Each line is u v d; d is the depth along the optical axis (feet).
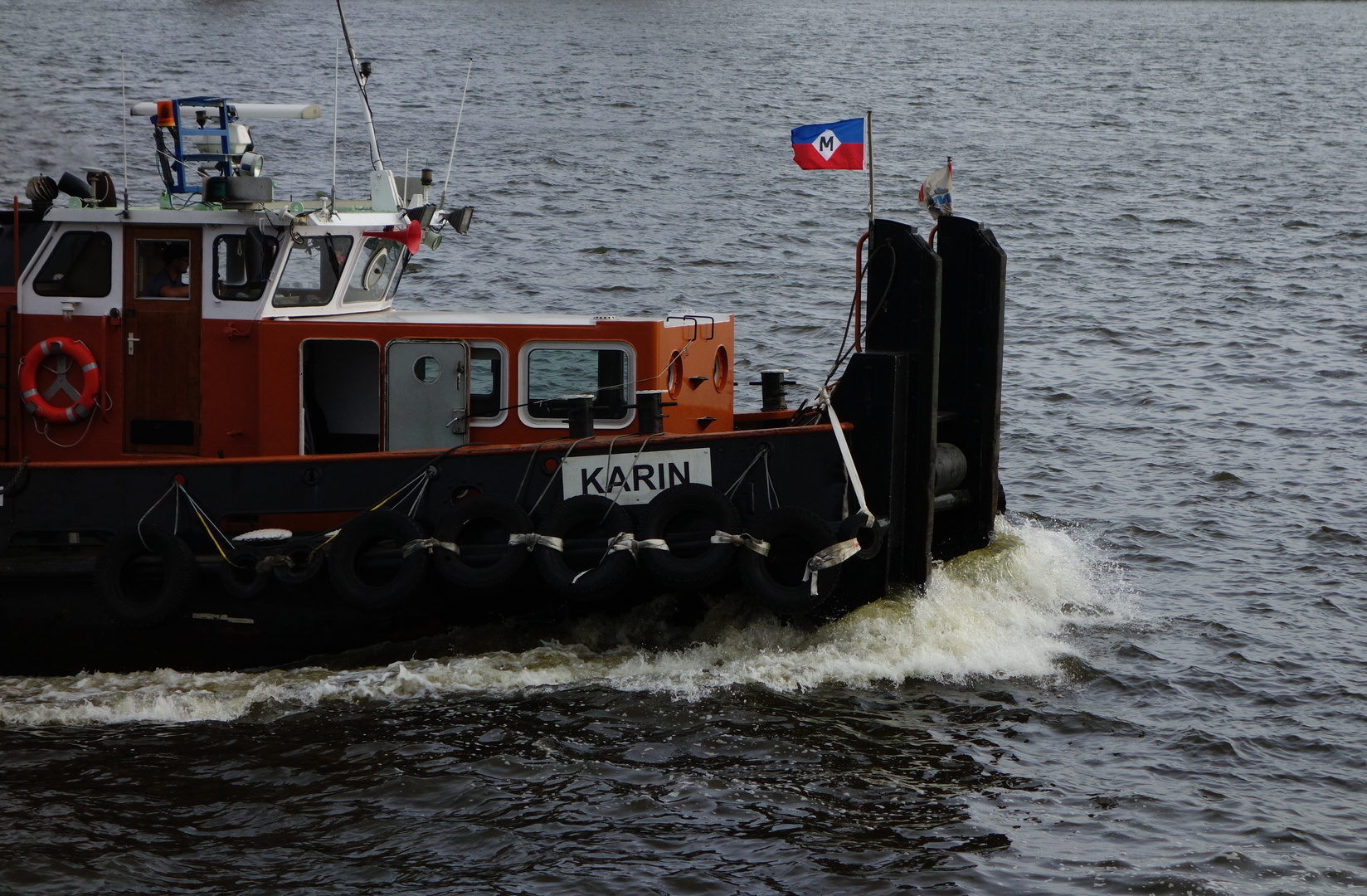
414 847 50.57
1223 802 55.36
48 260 67.72
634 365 67.21
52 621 65.72
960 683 65.72
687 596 66.44
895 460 66.69
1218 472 104.17
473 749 57.88
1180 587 80.94
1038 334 151.74
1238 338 151.23
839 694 63.77
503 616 66.39
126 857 49.42
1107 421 118.52
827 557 62.49
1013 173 271.90
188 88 351.67
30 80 350.64
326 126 293.84
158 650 66.33
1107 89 444.14
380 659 66.74
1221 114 382.42
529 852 50.29
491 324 67.05
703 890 48.24
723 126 326.24
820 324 149.59
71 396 68.13
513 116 329.31
